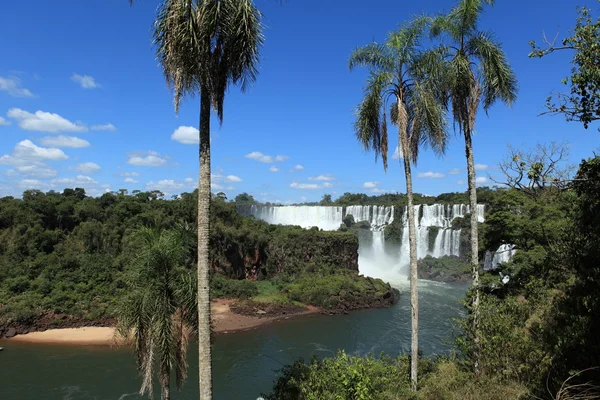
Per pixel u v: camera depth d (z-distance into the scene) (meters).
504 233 26.94
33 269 48.06
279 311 48.84
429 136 15.73
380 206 84.88
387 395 12.80
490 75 16.27
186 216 62.84
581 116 8.24
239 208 92.00
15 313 39.84
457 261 68.00
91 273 48.69
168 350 14.26
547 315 13.71
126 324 14.82
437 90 16.39
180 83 10.87
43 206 54.53
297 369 17.67
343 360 14.34
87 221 56.31
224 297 53.38
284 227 74.06
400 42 15.81
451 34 16.61
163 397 14.50
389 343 36.41
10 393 25.81
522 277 22.58
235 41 10.79
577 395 8.83
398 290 58.31
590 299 11.55
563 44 8.38
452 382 13.34
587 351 10.10
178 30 10.07
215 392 25.98
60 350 34.22
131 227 56.28
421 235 75.12
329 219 87.88
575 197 14.34
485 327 13.71
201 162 11.04
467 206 73.44
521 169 10.57
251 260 64.38
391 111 16.83
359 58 16.42
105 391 25.89
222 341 37.66
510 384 11.31
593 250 12.45
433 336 37.31
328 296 52.25
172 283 14.55
